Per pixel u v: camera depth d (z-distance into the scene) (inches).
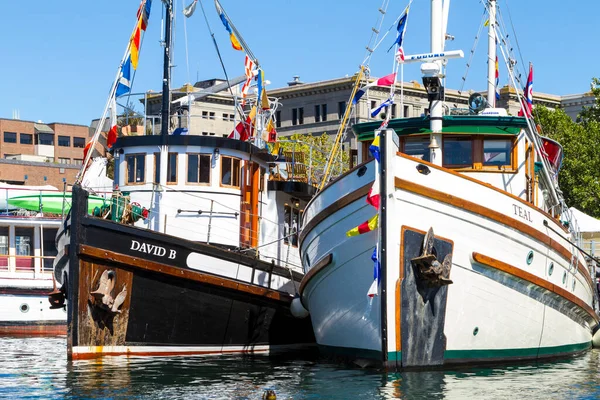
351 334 879.1
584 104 3794.3
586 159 2379.4
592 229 1521.9
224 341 1008.9
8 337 1366.9
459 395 730.2
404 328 822.5
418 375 824.9
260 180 1130.0
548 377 846.5
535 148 981.8
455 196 823.7
